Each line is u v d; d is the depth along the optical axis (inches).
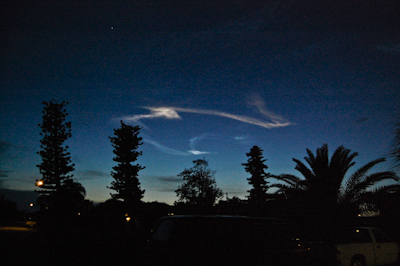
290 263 291.7
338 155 729.6
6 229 1727.4
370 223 732.7
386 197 642.8
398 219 685.3
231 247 257.3
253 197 1736.0
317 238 345.7
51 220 1657.2
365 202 669.3
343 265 378.3
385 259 450.0
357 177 679.7
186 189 1734.7
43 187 1807.3
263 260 269.4
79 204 1914.4
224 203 1571.1
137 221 1633.9
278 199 784.3
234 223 274.8
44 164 1813.5
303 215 716.7
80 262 483.8
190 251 249.3
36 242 845.8
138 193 1699.1
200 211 1560.0
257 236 277.3
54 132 1865.2
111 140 1755.7
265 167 1835.6
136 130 1771.7
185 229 264.4
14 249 674.8
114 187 1704.0
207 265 246.5
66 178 1870.1
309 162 756.6
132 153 1736.0
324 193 710.5
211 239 256.2
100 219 1628.9
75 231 1507.1
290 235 308.7
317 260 329.4
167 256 256.8
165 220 287.6
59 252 602.9
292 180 749.9
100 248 635.5
